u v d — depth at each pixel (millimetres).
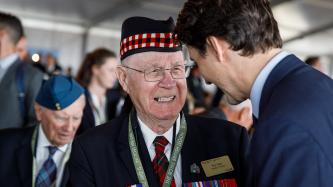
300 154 638
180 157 1122
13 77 1942
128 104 1220
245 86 815
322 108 675
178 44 1002
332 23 9125
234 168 1135
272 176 652
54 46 10961
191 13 820
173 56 1023
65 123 1445
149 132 1109
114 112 2770
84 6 9328
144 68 1026
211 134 1173
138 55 1027
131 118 1140
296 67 759
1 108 1882
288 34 10414
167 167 1093
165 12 9203
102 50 2602
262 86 766
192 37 822
